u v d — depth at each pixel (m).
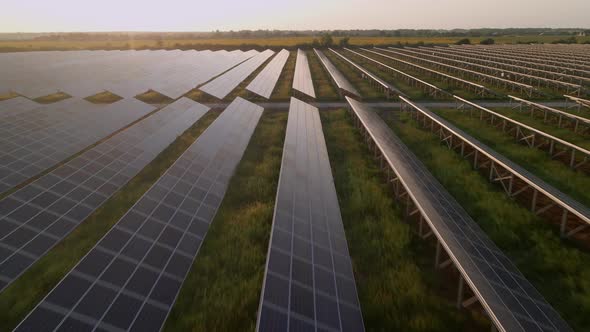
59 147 18.19
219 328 8.41
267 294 7.11
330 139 23.02
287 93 38.12
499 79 39.91
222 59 61.53
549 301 9.27
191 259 10.02
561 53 68.88
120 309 7.52
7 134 18.22
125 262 8.75
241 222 12.90
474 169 18.20
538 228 12.60
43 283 9.84
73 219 12.19
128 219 10.26
